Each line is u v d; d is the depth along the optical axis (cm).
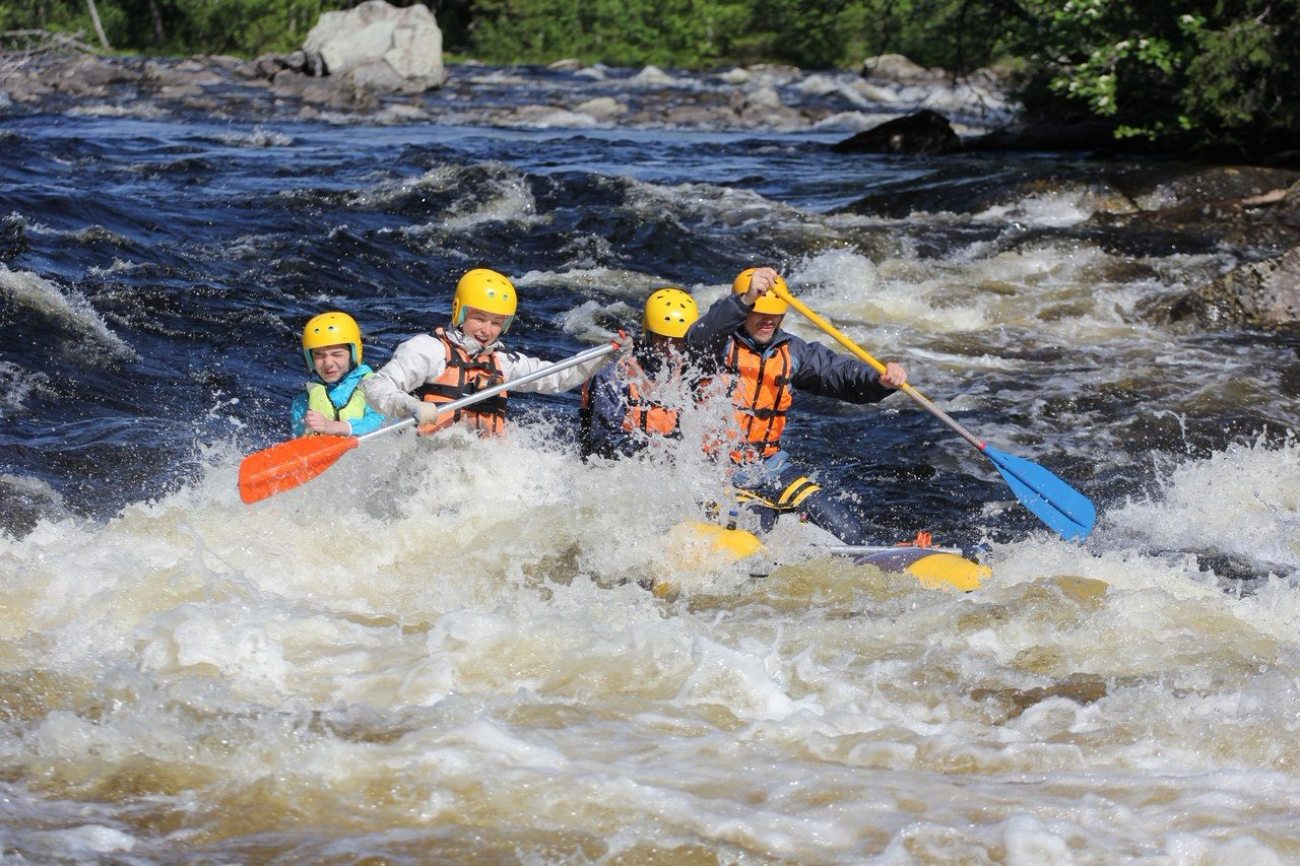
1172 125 3794
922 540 1248
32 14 8769
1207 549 1348
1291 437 1688
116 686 874
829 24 8588
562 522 1217
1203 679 944
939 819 757
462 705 874
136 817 732
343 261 2338
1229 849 732
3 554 1095
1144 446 1659
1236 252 2669
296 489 1279
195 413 1584
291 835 721
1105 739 859
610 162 4038
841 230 2825
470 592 1105
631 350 1288
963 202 3139
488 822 741
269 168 3412
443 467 1295
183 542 1143
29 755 789
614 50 9731
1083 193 3111
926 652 991
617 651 963
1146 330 2208
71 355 1694
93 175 3112
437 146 4172
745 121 5838
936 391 1864
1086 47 3738
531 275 2375
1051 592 1108
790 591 1126
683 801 766
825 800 775
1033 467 1292
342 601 1076
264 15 9325
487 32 9938
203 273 2158
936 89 6881
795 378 1302
